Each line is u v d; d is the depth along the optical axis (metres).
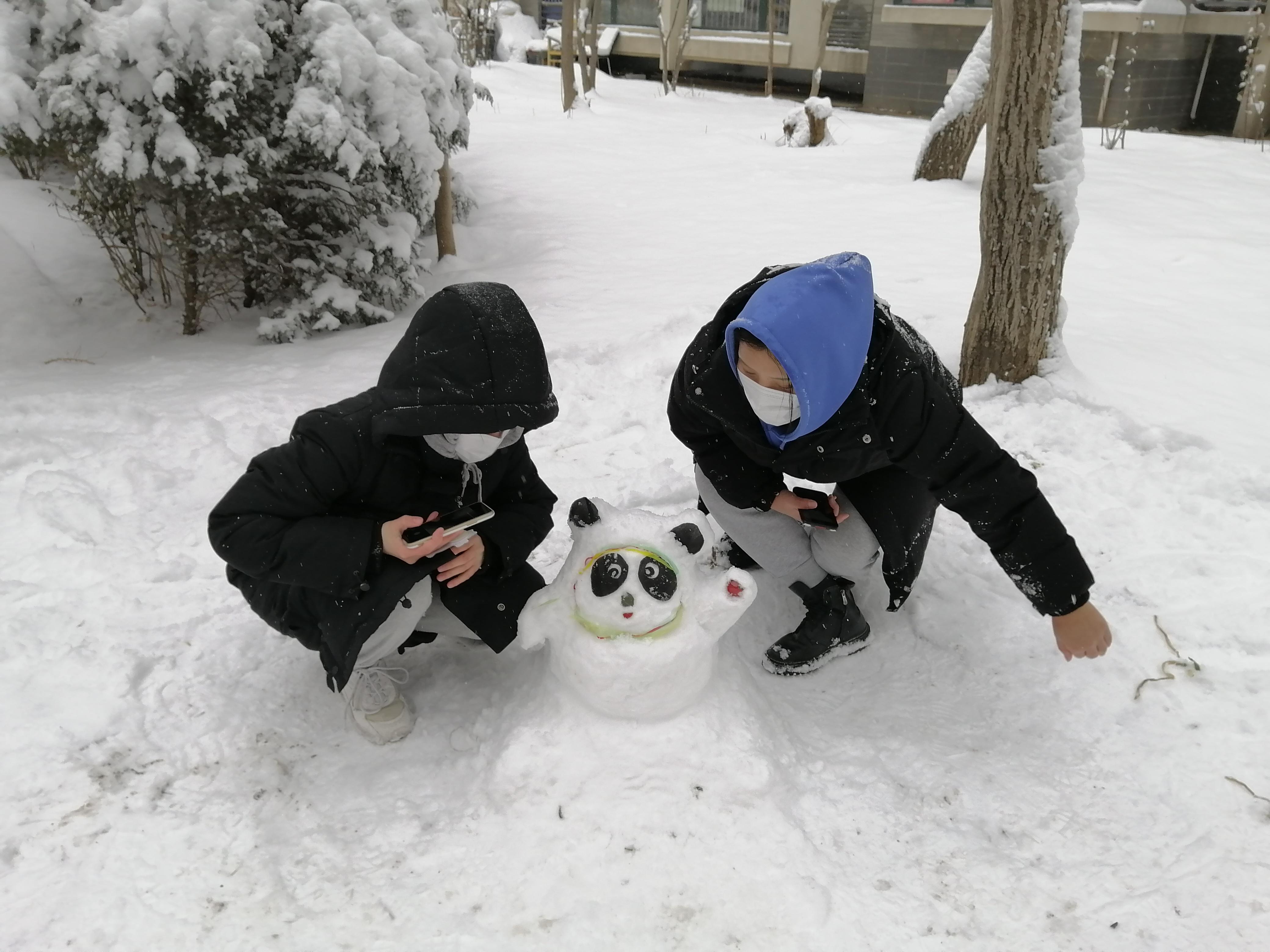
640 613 1.90
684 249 6.79
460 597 2.24
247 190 5.07
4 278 5.78
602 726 2.02
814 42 18.00
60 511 3.03
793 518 2.54
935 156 8.84
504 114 13.66
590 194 8.84
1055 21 3.45
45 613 2.55
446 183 6.70
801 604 2.86
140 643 2.50
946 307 5.10
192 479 3.36
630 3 21.08
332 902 1.83
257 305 6.25
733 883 1.83
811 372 1.89
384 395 1.88
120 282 5.93
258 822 2.01
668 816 1.91
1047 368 3.99
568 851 1.87
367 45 5.23
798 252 6.55
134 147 4.74
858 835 2.01
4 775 2.06
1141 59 14.58
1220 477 3.23
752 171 9.82
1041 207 3.68
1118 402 3.82
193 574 2.84
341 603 2.04
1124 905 1.86
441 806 2.06
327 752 2.23
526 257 6.91
